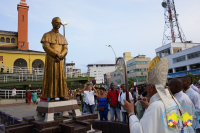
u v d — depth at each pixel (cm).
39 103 466
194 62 3178
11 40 3388
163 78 203
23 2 3434
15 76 2248
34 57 2967
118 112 662
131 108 211
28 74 2330
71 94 1956
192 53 3225
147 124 174
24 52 2872
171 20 4178
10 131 376
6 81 1955
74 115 466
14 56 2819
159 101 188
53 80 455
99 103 677
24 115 990
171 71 3778
